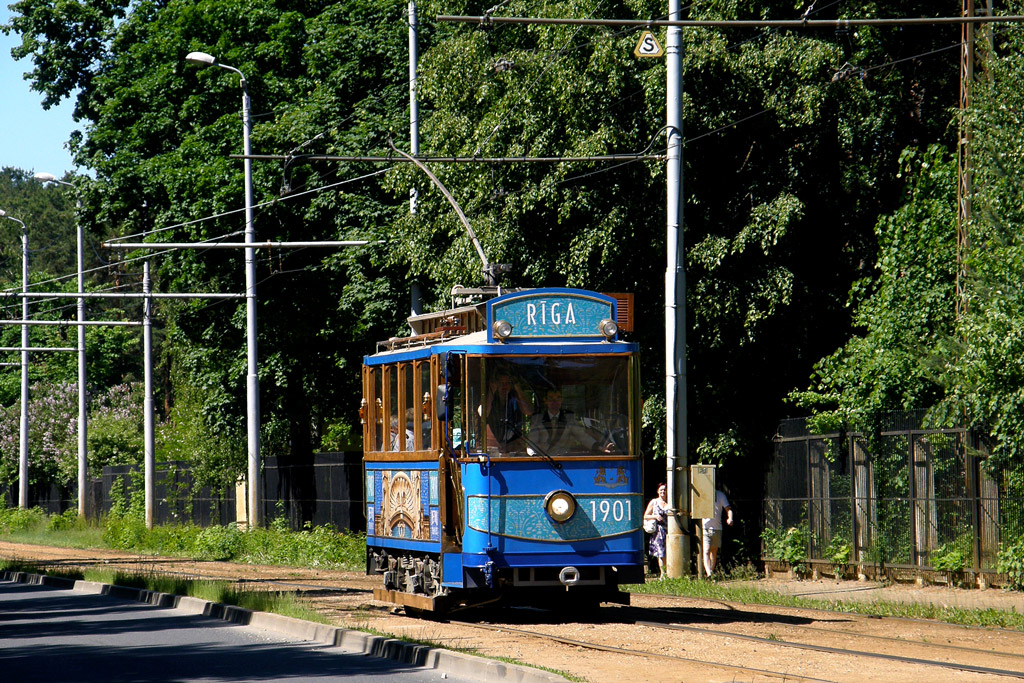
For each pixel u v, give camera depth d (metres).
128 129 99.50
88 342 193.00
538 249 67.62
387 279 83.69
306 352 99.31
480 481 40.34
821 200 70.31
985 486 51.75
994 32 57.69
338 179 88.25
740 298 65.31
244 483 109.88
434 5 73.25
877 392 57.25
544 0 66.50
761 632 38.53
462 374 40.97
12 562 79.62
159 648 38.16
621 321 42.59
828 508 61.44
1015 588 49.75
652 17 65.31
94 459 153.12
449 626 40.38
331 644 38.38
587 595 43.09
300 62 96.50
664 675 29.22
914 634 38.22
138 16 103.06
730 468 69.94
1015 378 48.72
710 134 66.38
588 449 41.19
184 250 94.06
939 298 57.12
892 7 70.69
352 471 90.12
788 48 65.50
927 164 60.25
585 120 64.00
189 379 106.88
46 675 32.59
